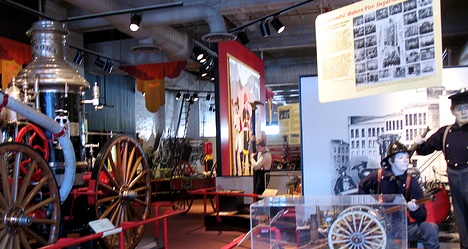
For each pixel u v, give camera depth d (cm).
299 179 905
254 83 1377
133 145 607
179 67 1314
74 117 514
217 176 944
